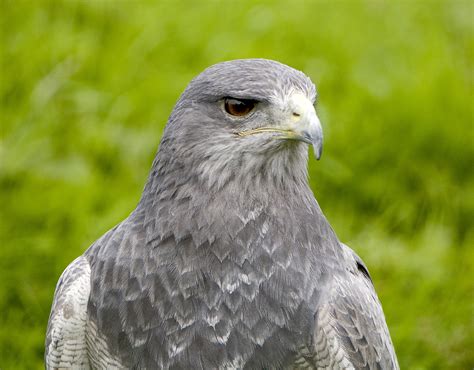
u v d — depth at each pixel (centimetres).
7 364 1108
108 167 1332
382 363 827
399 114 1451
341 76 1504
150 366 777
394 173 1385
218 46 1508
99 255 805
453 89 1512
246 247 778
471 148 1430
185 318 772
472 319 1206
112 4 1563
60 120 1375
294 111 782
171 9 1574
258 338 770
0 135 1356
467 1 1730
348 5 1669
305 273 781
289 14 1596
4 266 1185
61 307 801
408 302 1205
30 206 1255
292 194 801
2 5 1524
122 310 780
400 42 1608
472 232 1346
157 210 794
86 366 813
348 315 787
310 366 782
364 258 1256
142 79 1440
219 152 787
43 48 1465
